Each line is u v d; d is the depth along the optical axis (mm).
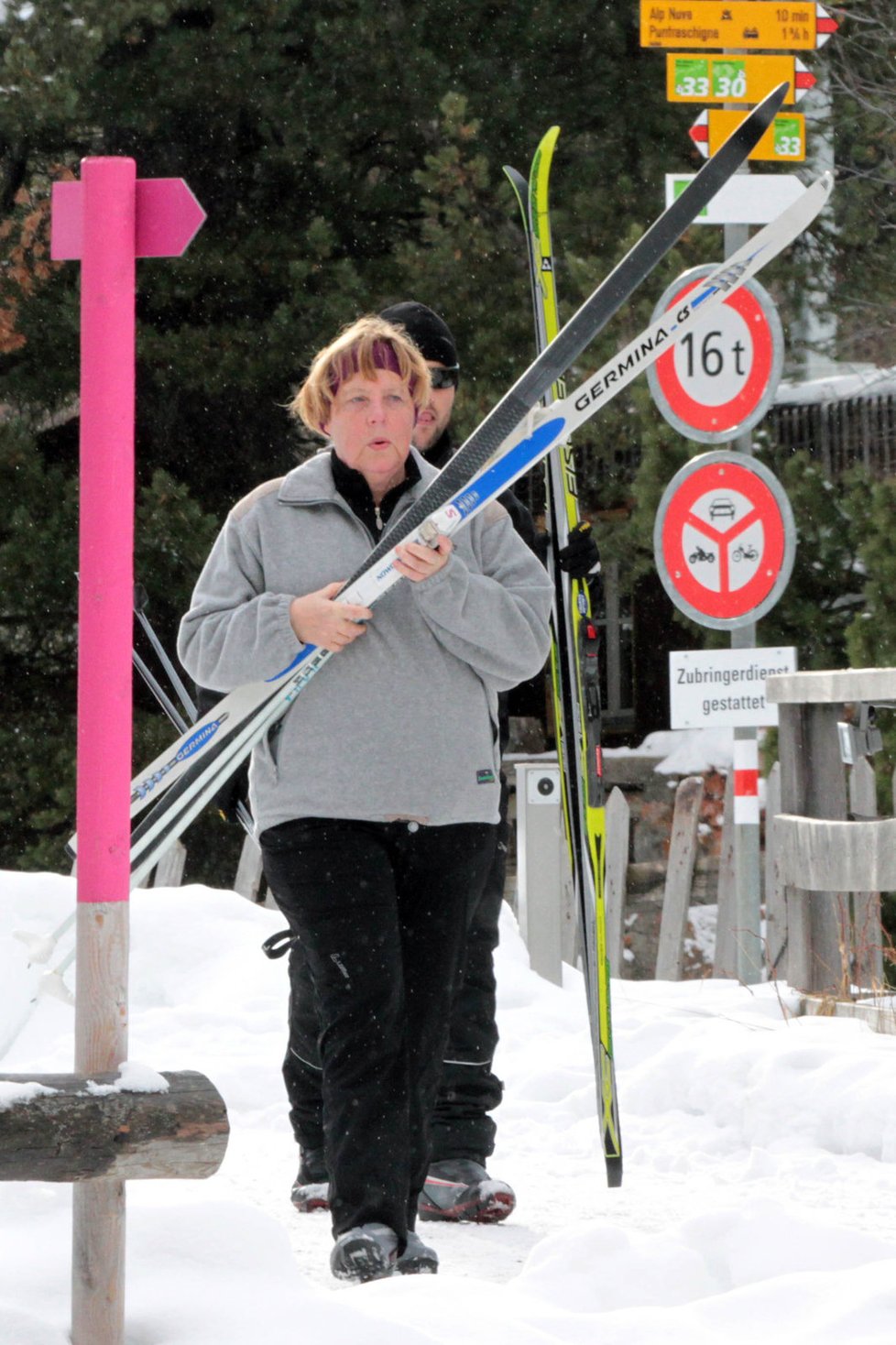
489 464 10977
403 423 11656
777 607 44438
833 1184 14562
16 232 47594
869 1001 20859
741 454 25781
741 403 24984
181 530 46062
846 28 51000
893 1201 13945
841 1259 10453
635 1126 16734
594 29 49094
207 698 12117
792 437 54594
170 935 22609
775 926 25438
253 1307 8609
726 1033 18703
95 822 7777
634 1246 10680
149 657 47875
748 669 25203
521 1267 12109
